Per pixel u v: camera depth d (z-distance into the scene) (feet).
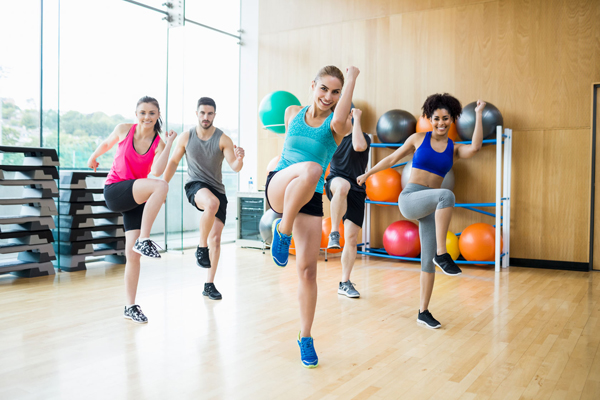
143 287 13.46
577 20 16.74
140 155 9.98
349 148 12.68
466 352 8.45
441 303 12.09
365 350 8.52
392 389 6.83
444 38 18.90
